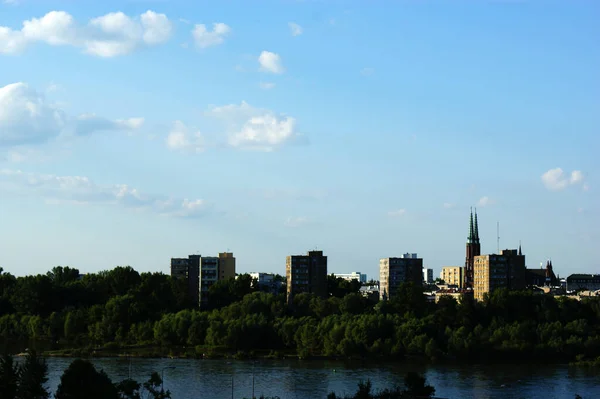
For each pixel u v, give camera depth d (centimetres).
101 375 19675
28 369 19812
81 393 19062
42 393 19838
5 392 19162
